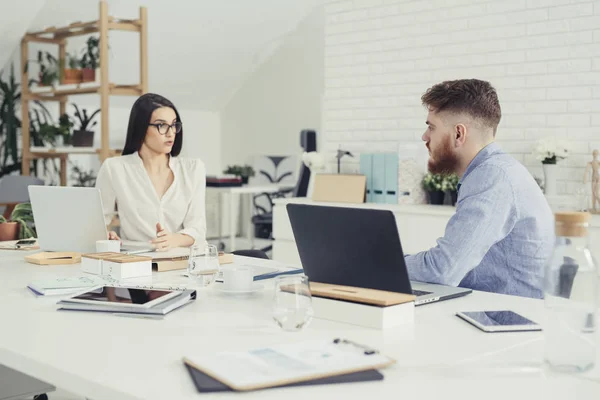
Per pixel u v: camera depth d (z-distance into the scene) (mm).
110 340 1594
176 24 7891
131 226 3295
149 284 2260
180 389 1258
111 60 7914
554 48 4617
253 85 9375
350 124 5707
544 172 4539
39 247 3057
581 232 1364
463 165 2434
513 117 4820
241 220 9258
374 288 1843
